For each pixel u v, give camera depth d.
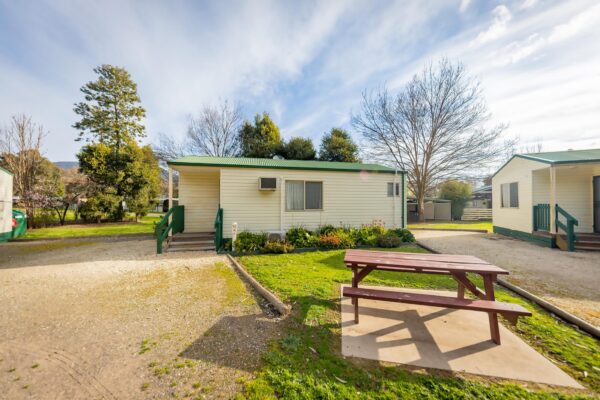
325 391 1.81
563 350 2.31
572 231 6.87
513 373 2.00
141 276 4.79
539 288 3.92
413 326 2.79
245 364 2.13
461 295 3.30
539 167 8.00
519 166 9.16
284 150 18.88
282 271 4.92
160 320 2.99
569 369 2.05
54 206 13.41
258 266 5.34
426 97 17.19
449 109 16.72
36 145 13.32
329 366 2.09
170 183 7.65
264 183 7.97
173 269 5.26
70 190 14.56
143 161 18.09
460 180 17.97
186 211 8.78
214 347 2.40
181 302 3.54
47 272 5.07
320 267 5.23
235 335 2.62
